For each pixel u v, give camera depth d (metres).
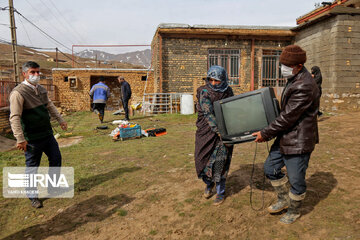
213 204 3.01
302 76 2.22
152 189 3.58
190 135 7.51
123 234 2.53
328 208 2.70
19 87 3.02
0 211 3.09
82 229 2.64
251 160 4.62
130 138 7.19
